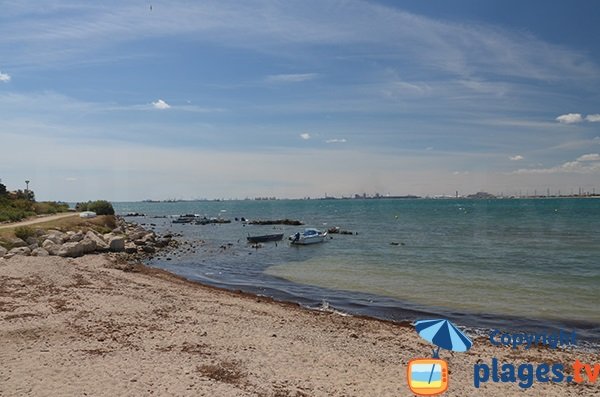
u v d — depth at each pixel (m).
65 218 56.62
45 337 16.17
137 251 49.25
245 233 81.44
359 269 38.34
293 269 39.00
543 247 53.12
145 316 19.72
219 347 15.99
